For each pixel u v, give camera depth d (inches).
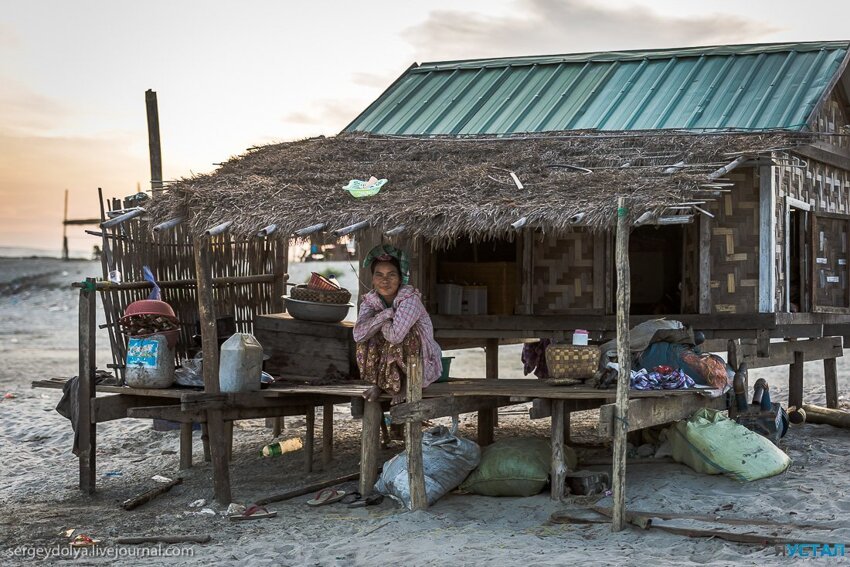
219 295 418.6
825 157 444.1
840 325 494.9
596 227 283.4
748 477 315.3
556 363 328.8
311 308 378.0
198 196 348.2
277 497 336.8
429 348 310.3
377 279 313.3
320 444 447.2
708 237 387.9
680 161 360.5
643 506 296.8
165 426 414.0
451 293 415.8
